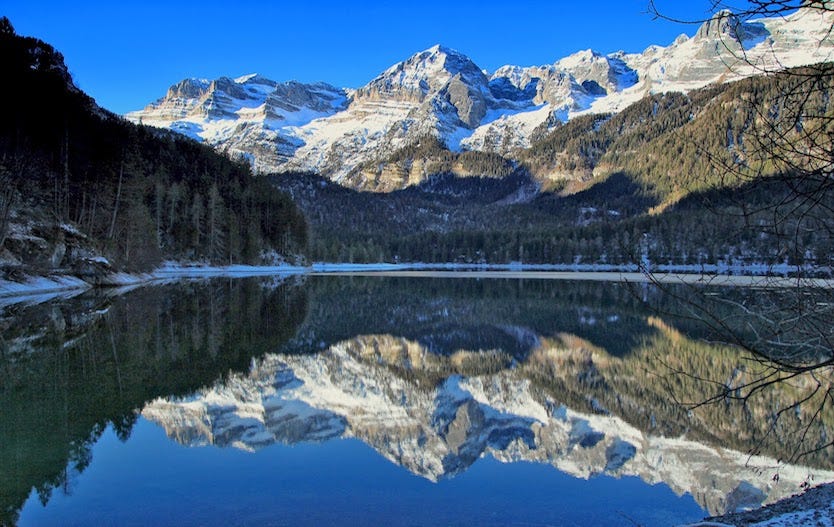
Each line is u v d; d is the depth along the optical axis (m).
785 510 6.60
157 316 26.17
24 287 35.25
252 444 10.15
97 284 43.31
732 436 11.11
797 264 4.37
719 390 14.71
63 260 41.19
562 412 13.33
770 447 10.40
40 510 7.19
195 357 17.50
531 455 10.29
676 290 48.59
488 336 25.41
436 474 9.09
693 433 11.40
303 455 9.77
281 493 8.04
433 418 12.81
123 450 9.46
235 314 28.83
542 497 8.20
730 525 6.18
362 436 11.12
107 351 17.59
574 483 8.82
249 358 18.08
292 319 28.73
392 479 8.75
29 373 14.45
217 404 12.48
